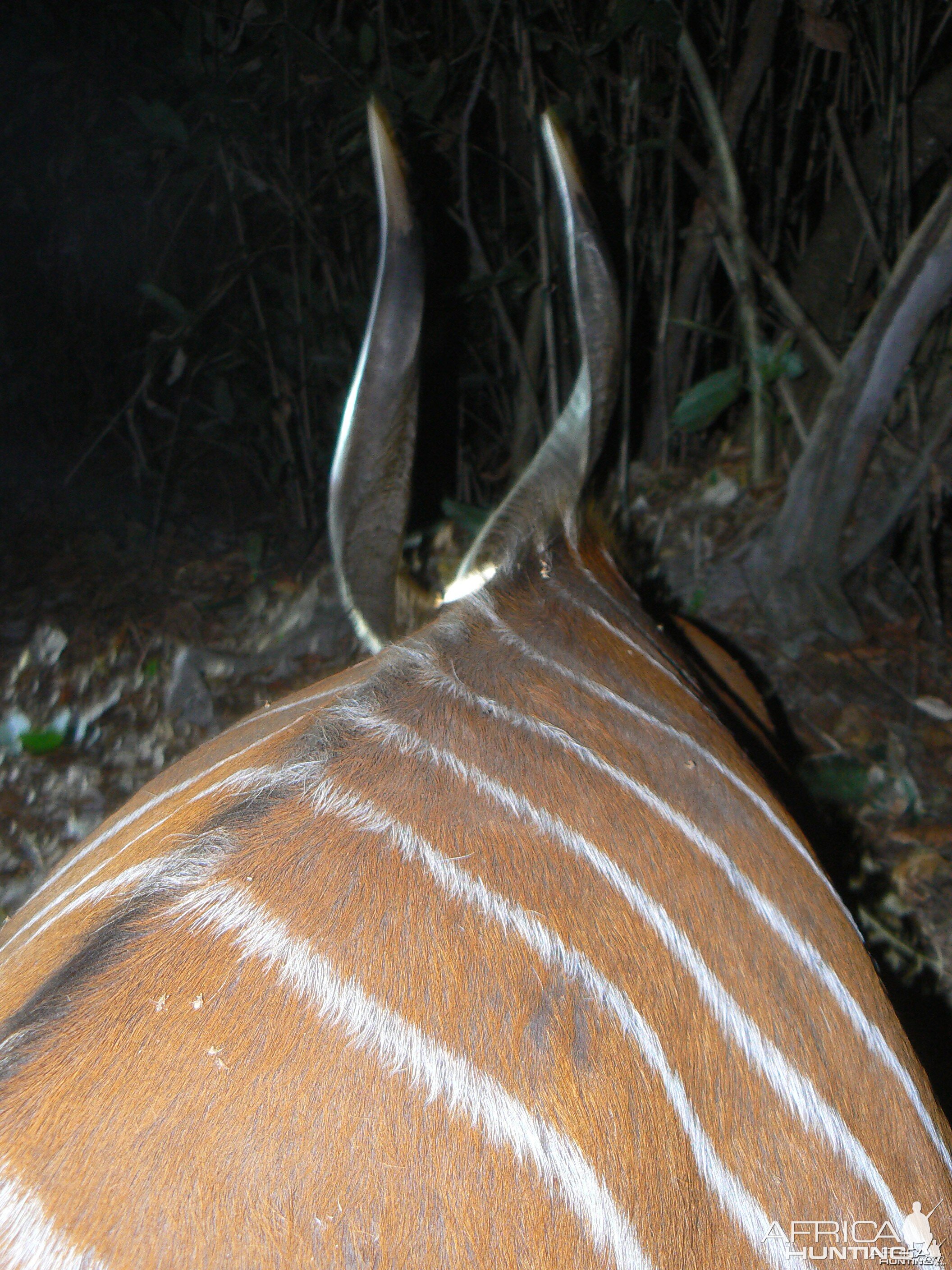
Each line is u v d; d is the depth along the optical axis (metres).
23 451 4.21
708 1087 0.77
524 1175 0.64
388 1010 0.70
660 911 0.85
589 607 1.29
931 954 1.94
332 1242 0.59
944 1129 0.96
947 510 3.12
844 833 2.19
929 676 2.60
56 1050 0.67
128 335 4.31
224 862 0.79
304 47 2.77
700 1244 0.70
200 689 2.65
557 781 0.92
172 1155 0.62
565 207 1.29
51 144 4.04
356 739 0.93
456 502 2.73
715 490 2.97
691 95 3.04
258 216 3.61
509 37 2.83
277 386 3.55
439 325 3.16
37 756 2.47
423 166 3.15
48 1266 0.57
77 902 0.88
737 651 2.63
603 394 1.37
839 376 2.52
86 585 3.31
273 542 3.61
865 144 2.85
